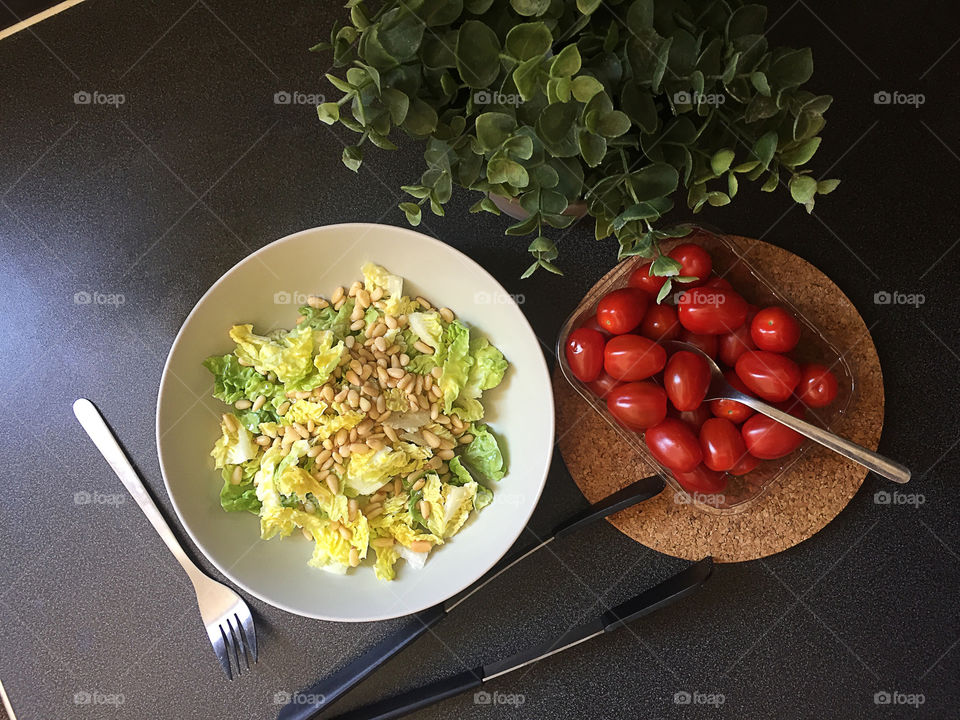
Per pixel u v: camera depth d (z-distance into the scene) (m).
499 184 0.34
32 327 0.49
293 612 0.45
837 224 0.48
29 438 0.49
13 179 0.48
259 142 0.48
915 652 0.49
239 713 0.49
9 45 0.47
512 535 0.45
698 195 0.34
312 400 0.46
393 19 0.30
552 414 0.44
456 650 0.49
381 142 0.33
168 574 0.49
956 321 0.48
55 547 0.49
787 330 0.43
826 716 0.49
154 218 0.49
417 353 0.47
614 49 0.32
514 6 0.29
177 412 0.44
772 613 0.50
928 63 0.47
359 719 0.48
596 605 0.49
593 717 0.50
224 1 0.48
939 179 0.48
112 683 0.49
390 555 0.47
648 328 0.45
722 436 0.44
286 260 0.45
